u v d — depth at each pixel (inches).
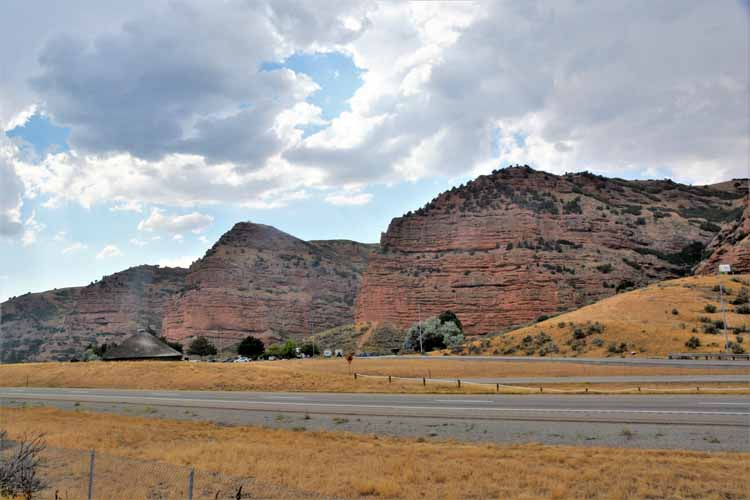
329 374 2192.4
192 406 1546.5
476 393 1669.5
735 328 3176.7
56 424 1245.7
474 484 687.7
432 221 7824.8
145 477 699.4
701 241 7377.0
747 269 4845.0
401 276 7362.2
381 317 7224.4
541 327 3865.7
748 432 920.3
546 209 7554.1
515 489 663.8
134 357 3850.9
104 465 758.5
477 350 3799.2
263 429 1151.0
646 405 1248.8
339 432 1082.7
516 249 6929.1
